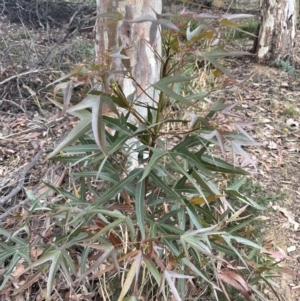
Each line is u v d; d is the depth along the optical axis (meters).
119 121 1.65
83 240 1.71
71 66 4.77
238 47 6.47
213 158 1.71
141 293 2.10
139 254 1.57
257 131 4.09
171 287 1.57
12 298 2.30
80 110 1.43
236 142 1.64
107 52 1.45
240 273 2.23
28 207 2.52
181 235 1.68
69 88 1.36
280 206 3.04
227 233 1.88
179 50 1.51
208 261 2.14
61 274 2.31
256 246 1.92
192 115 1.49
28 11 6.68
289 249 2.70
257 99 4.79
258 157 3.66
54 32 6.17
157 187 2.06
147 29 2.60
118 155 2.12
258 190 3.10
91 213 1.64
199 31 1.48
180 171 1.62
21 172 2.82
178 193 1.78
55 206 1.89
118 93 1.57
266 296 2.39
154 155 1.59
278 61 5.80
